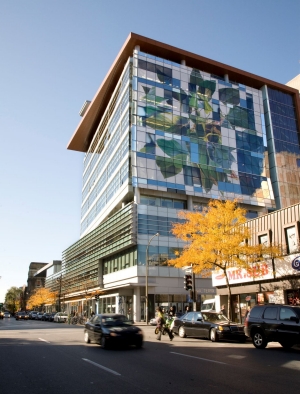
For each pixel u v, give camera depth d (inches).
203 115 2349.9
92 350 531.8
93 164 3080.7
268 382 306.7
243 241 938.7
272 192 2421.3
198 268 924.6
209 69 2598.4
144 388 283.4
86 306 2687.0
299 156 2682.1
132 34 2282.2
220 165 2287.2
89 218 3051.2
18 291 6663.4
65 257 3437.5
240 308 1053.8
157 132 2145.7
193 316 743.7
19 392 277.1
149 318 1849.2
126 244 1953.7
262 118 2618.1
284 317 544.7
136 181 1983.3
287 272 879.1
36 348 567.5
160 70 2305.6
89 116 3024.1
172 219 2021.4
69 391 276.7
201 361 422.0
